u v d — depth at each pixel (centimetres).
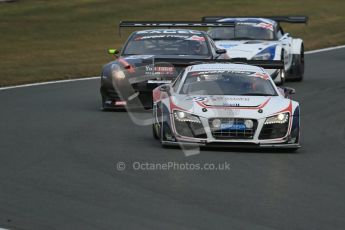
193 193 3023
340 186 3209
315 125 4997
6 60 9125
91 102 5919
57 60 9231
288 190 3108
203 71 4362
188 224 2580
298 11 13812
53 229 2519
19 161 3619
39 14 12506
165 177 3303
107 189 3073
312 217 2694
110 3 13612
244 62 4841
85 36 11331
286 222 2622
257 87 4212
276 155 3894
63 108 5550
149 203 2858
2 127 4650
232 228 2538
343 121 5162
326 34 12069
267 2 14450
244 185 3180
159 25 6056
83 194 2989
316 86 7062
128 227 2539
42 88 6888
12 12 12525
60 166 3509
